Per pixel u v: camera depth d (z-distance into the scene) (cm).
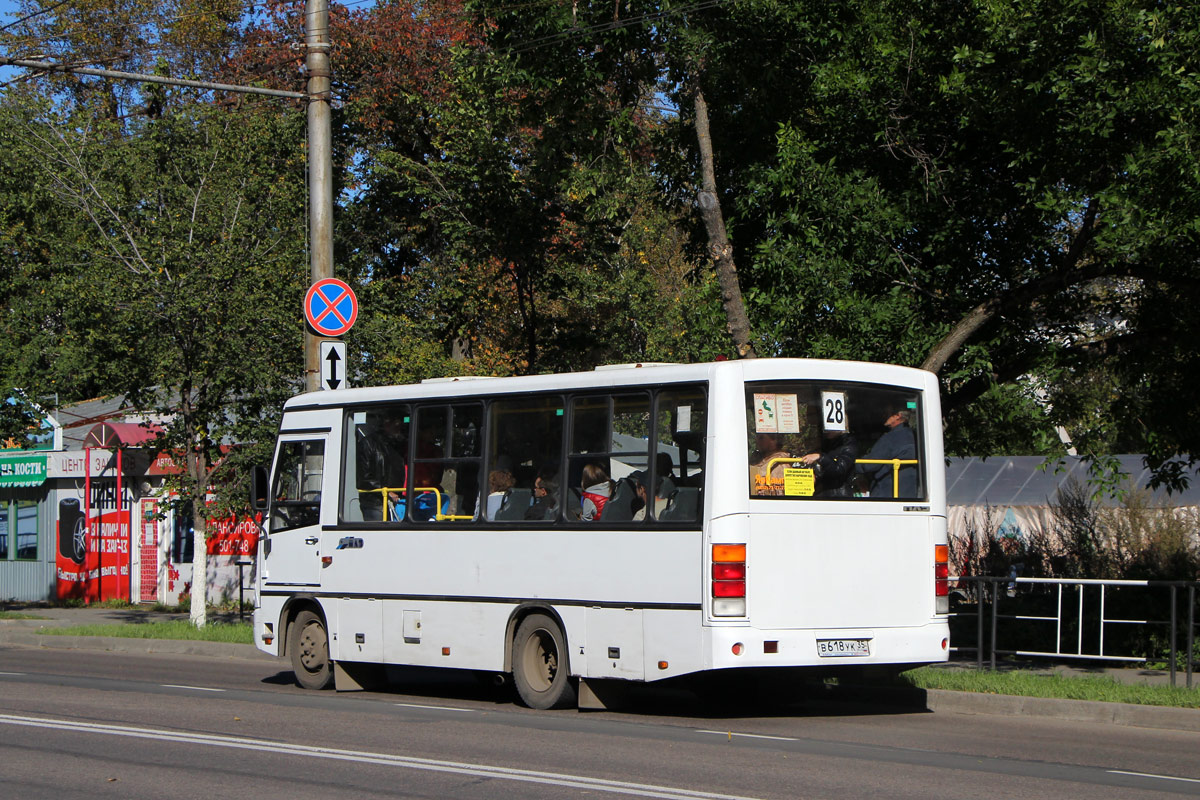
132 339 2016
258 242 2072
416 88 3250
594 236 2483
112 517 3048
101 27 4203
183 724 1115
